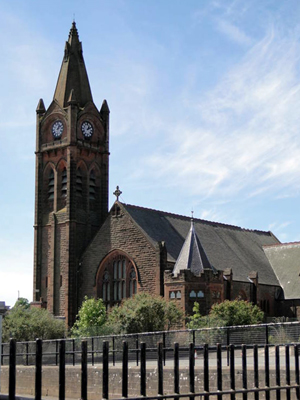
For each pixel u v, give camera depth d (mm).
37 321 77562
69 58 105000
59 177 99938
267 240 117688
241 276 94688
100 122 102875
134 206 93000
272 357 45531
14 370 20250
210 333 51000
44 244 100250
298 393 27469
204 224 104125
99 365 47594
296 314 99750
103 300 91250
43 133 102188
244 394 25484
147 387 42031
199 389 39406
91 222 98875
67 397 47000
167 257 86250
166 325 76625
